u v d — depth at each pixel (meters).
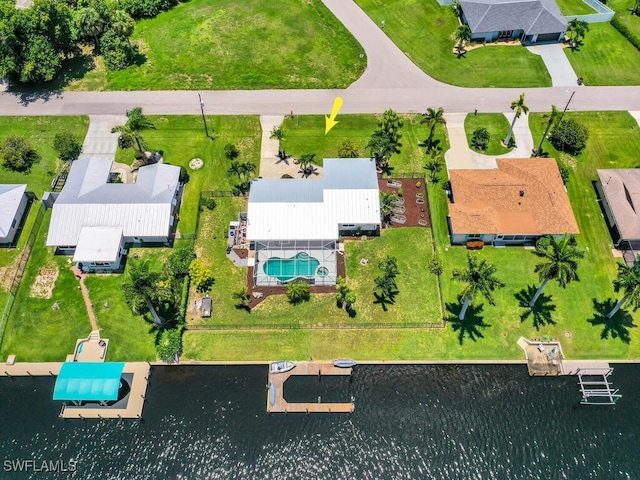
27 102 106.62
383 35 120.44
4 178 95.88
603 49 118.06
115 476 69.69
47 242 85.25
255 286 83.94
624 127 104.31
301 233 86.69
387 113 96.75
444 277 85.50
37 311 81.62
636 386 76.69
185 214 92.12
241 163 97.38
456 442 72.56
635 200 89.50
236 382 76.75
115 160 98.94
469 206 89.56
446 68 113.94
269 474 70.19
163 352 77.44
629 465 70.88
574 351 79.00
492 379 77.31
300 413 74.38
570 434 73.06
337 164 94.44
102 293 83.25
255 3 127.25
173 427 73.00
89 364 74.88
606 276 85.81
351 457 71.44
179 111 105.56
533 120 104.94
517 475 70.25
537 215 88.31
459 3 122.38
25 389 75.88
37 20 103.12
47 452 71.12
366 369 77.94
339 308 82.25
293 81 111.31
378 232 90.19
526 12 118.19
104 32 114.25
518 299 83.38
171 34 120.00
